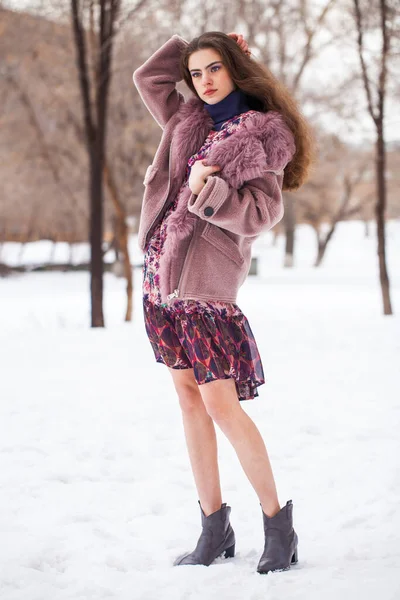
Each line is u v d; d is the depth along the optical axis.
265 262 47.78
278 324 13.84
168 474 4.54
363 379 7.73
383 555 3.09
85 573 2.99
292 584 2.74
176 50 3.45
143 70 3.44
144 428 5.75
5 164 31.06
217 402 2.97
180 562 3.13
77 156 29.03
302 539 3.37
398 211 53.69
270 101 3.12
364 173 42.12
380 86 15.47
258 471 2.97
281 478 4.36
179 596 2.69
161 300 3.11
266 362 9.01
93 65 15.98
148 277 3.18
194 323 3.00
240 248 3.08
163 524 3.65
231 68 3.09
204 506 3.18
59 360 9.60
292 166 3.19
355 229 62.59
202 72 3.10
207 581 2.84
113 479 4.48
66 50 21.70
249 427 2.99
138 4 15.77
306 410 6.23
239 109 3.12
